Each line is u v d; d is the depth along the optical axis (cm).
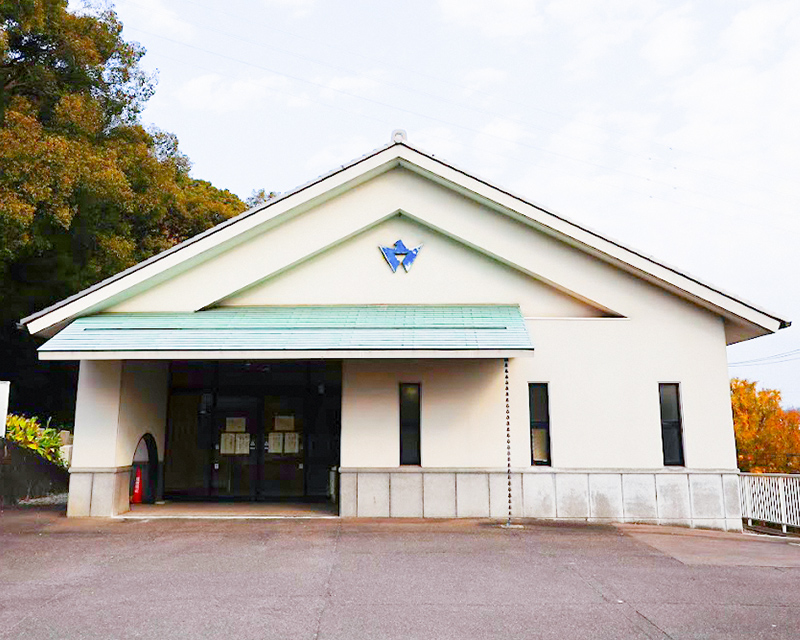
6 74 1902
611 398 1227
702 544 1017
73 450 1221
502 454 1210
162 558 882
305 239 1266
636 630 614
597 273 1254
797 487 1249
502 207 1236
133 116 2294
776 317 1193
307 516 1212
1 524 1138
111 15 2116
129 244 2106
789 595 730
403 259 1288
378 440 1216
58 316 1207
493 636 596
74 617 639
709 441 1212
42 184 1650
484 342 1100
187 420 1513
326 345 1102
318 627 615
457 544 975
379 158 1234
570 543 995
